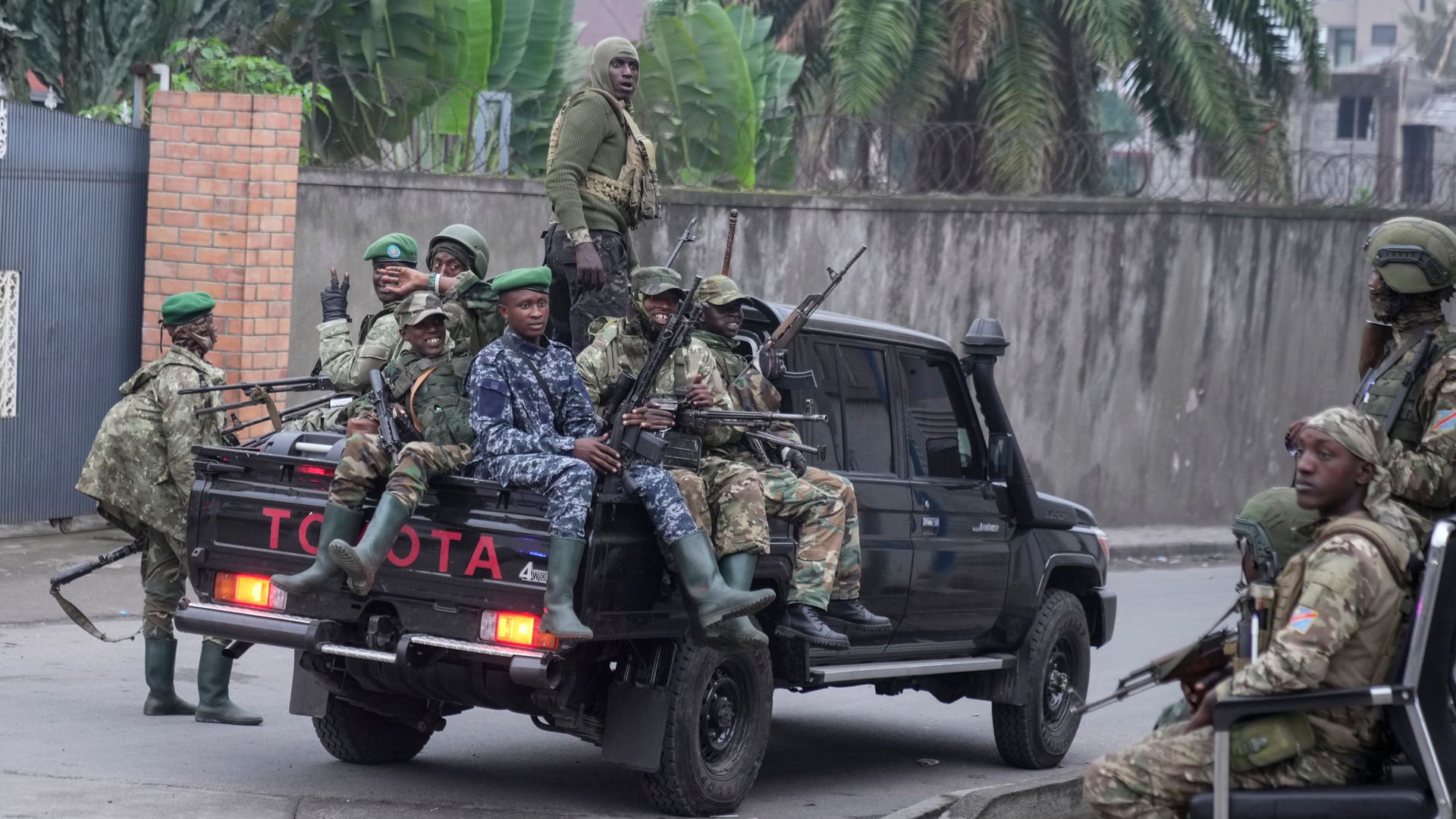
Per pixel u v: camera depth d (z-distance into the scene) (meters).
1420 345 5.48
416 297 6.49
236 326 11.94
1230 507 17.80
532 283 6.32
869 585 7.44
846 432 7.56
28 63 14.12
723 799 6.73
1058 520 8.74
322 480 6.41
